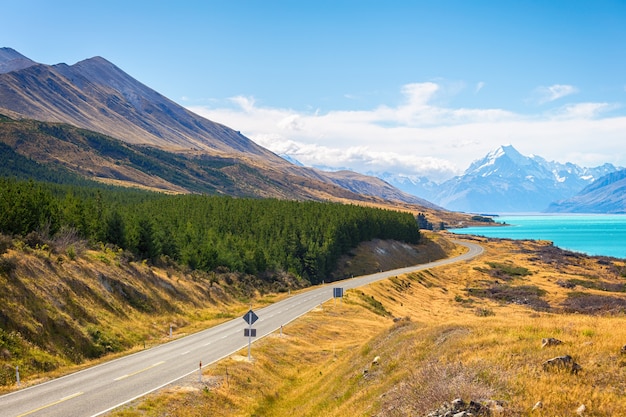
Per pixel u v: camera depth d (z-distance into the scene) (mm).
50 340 32625
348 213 136000
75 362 32594
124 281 49500
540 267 126188
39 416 20891
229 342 40031
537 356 17844
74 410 21797
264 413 26438
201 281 67250
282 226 114000
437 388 16719
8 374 26938
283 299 71938
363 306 66062
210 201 135125
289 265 98188
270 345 39594
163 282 56969
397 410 16641
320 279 104188
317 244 107500
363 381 23953
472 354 19766
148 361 32844
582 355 17453
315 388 29188
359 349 32594
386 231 149250
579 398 14188
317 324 51062
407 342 26438
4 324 30516
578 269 125250
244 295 71875
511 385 15625
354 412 19859
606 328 21609
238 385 28734
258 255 88562
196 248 75938
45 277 38844
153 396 24266
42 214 54594
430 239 176750
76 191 137000
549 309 75312
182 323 49906
